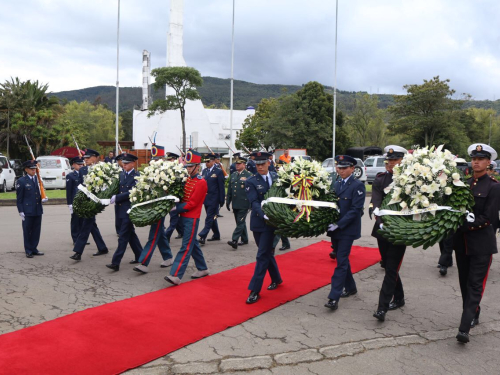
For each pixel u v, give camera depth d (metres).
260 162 5.63
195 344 4.19
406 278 6.68
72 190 8.73
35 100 34.84
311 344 4.26
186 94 39.34
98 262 7.44
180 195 6.39
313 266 7.21
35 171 7.77
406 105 47.84
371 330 4.65
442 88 46.09
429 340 4.42
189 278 6.46
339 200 5.43
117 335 4.31
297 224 5.18
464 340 4.20
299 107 40.88
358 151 38.28
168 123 51.16
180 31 47.66
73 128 36.88
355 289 5.86
